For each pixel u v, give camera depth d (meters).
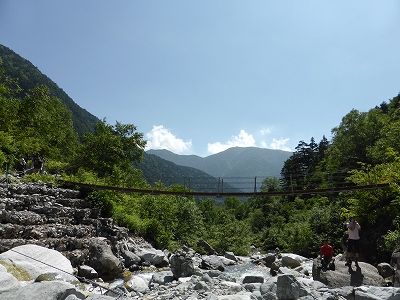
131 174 38.88
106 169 35.88
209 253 32.22
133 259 20.22
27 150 31.89
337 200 40.88
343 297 10.00
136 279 13.66
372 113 55.03
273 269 20.53
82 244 17.86
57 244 16.59
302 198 83.31
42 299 7.32
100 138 34.88
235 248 36.75
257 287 12.24
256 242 60.31
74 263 16.19
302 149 120.50
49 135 41.34
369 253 23.66
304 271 17.84
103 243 17.02
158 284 13.87
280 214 79.44
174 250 28.42
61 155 47.19
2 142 28.03
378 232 24.12
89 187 24.59
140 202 34.84
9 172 24.42
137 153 38.38
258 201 102.81
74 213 20.88
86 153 34.62
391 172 22.28
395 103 76.19
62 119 52.31
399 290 9.84
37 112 41.75
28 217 17.11
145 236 28.39
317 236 36.38
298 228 42.62
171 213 34.56
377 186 21.09
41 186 21.75
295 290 9.55
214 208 81.12
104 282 14.68
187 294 10.78
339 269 13.30
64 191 23.05
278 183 116.50
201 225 41.78
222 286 12.16
